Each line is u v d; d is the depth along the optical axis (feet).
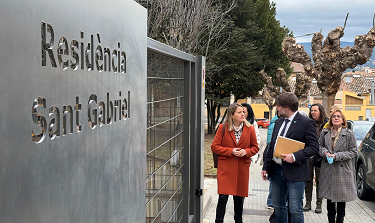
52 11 3.42
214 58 70.03
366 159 24.53
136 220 6.01
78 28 3.96
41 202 3.25
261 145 63.77
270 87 53.57
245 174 15.33
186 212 14.11
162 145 10.33
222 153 15.17
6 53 2.77
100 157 4.55
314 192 25.17
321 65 34.60
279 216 14.84
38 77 3.19
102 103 4.62
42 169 3.27
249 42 79.61
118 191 5.18
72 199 3.83
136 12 5.94
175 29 32.32
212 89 83.10
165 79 10.71
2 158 2.75
